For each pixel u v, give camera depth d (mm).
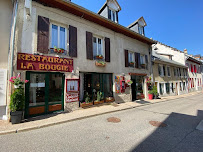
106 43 8086
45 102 5422
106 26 8234
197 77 21922
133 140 3182
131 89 9695
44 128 4004
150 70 11562
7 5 5180
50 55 5645
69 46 6250
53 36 6004
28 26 5172
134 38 10336
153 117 5312
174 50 18484
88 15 7082
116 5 9508
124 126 4211
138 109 6898
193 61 20828
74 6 6289
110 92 8273
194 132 3740
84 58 6852
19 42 4863
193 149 2752
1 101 4586
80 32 6879
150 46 12008
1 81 4645
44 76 5488
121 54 9039
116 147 2820
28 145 2895
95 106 7168
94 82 7469
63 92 6008
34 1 5469
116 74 8477
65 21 6348
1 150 2676
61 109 5887
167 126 4234
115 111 6328
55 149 2723
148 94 10805
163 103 9070
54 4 6008
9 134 3523
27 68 4895
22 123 4254
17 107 4266
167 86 13891
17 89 4332
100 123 4516
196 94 16266
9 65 4789
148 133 3639
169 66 14508
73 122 4625
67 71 6078
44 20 5602
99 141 3113
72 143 3002
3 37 4957
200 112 6238
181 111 6449
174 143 3035
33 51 5168
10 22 5148
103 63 7520
